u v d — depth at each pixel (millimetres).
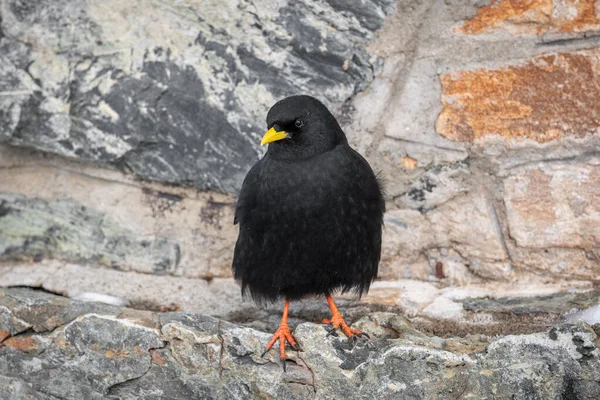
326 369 9148
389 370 8953
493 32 9930
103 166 10930
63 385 9867
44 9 10422
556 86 9844
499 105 10039
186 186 10953
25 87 10500
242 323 10414
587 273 10047
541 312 9742
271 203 9617
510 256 10305
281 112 9531
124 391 9672
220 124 10633
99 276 11000
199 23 10422
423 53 10188
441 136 10289
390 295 10555
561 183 9969
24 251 11164
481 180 10266
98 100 10578
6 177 11102
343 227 9625
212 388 9422
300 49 10391
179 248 11039
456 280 10586
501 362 8797
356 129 10578
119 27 10469
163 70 10539
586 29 9648
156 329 9469
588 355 8648
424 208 10562
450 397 8859
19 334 9914
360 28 10227
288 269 9859
